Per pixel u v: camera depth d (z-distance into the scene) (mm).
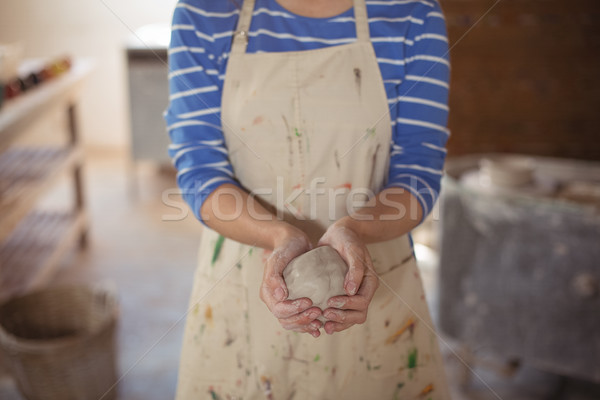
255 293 963
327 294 822
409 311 1001
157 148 3699
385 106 945
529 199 1762
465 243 1912
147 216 3486
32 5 4203
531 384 2078
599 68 2939
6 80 2295
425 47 934
